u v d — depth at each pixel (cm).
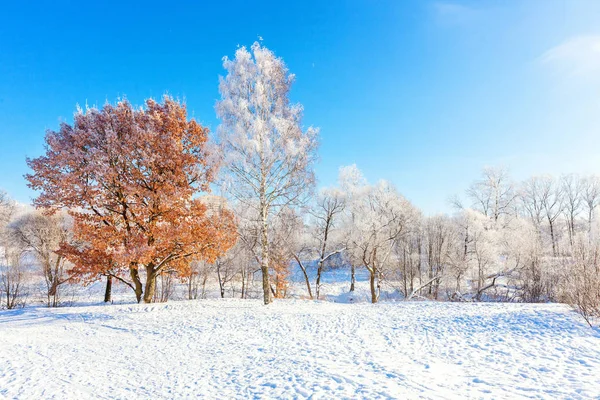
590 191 4697
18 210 4847
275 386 705
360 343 1060
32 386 759
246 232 1855
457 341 1045
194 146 1970
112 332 1327
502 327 1187
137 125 1756
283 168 1717
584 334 1034
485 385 663
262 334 1232
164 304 1850
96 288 3184
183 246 1848
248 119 1680
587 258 1417
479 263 3092
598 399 576
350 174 3569
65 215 3014
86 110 1894
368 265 2836
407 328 1255
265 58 1736
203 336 1233
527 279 2934
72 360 974
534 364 791
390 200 3102
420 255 3781
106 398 693
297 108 1767
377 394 619
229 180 1664
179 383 772
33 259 3416
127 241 1745
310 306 1847
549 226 4797
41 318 1575
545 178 4872
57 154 1764
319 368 806
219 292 3625
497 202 4134
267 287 1836
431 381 691
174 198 1742
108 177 1675
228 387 728
